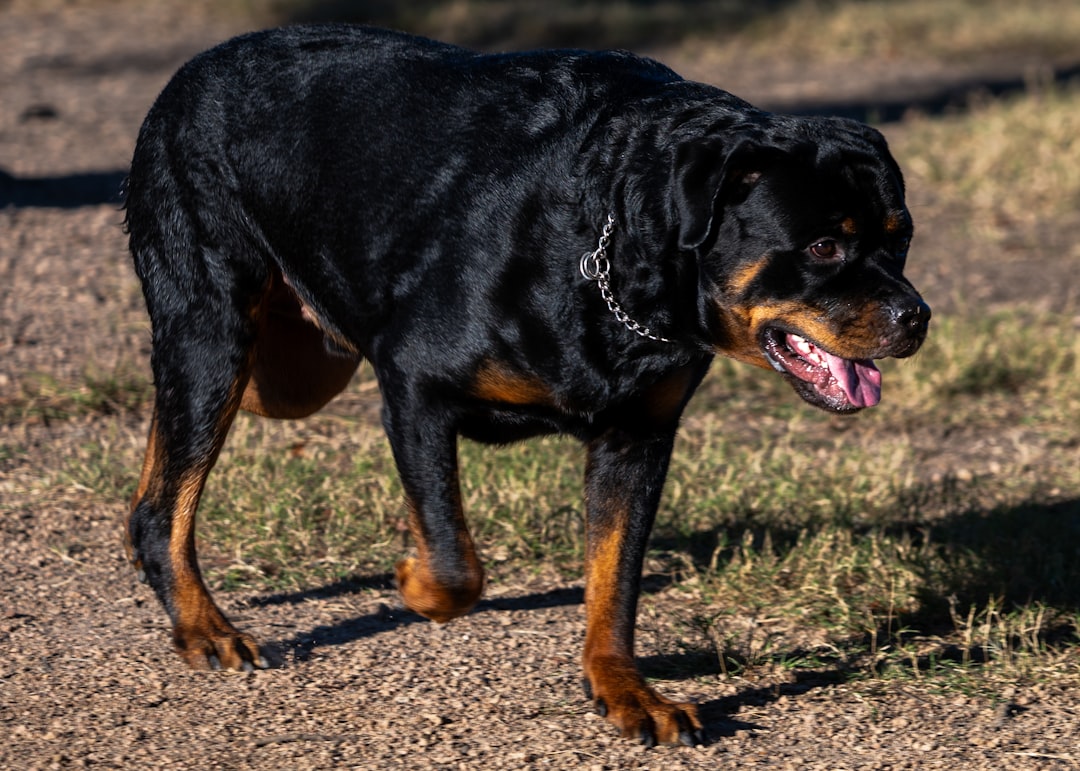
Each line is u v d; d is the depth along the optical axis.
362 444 7.34
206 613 5.20
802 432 7.93
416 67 5.02
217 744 4.57
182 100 5.42
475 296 4.58
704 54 20.11
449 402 4.71
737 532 6.43
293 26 5.45
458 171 4.69
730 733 4.70
